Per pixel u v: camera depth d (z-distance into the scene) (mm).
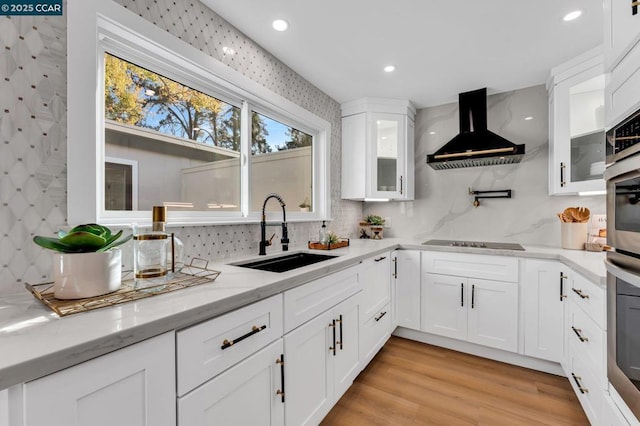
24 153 961
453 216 2889
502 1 1503
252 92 1827
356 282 1854
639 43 844
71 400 591
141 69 1367
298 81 2297
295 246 2289
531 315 2041
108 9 1142
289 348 1238
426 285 2438
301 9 1571
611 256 1083
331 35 1804
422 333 2529
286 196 2320
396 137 2820
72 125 1059
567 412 1614
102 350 632
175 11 1395
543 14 1597
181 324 797
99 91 1201
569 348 1788
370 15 1617
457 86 2523
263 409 1101
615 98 995
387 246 2367
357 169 2828
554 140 2178
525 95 2549
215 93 1714
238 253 1810
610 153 1062
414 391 1812
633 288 970
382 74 2305
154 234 1030
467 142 2453
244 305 1021
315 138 2645
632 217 914
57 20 1031
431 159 2521
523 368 2092
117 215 1261
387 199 2865
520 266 2080
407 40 1852
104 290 907
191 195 1596
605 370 1257
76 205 1073
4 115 919
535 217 2521
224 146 1791
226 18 1649
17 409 531
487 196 2699
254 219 1912
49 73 1014
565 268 1881
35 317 741
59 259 850
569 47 1913
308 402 1367
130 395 690
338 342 1628
